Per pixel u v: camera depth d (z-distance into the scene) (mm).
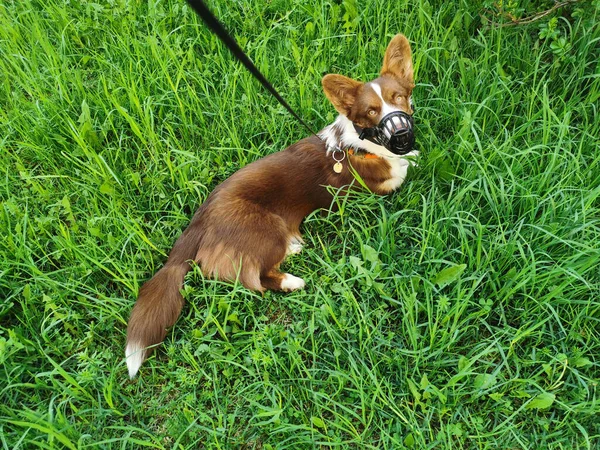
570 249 1083
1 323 1143
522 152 1136
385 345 1062
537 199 1133
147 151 1420
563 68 1356
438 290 1055
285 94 1417
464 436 943
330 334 1044
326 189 1211
